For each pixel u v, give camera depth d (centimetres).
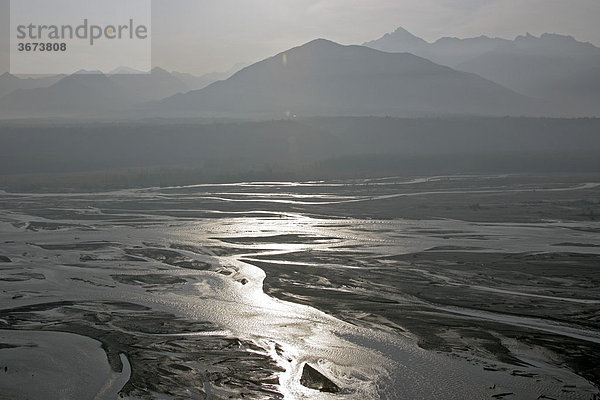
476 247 4341
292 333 2534
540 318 2706
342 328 2591
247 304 2947
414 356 2288
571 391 2006
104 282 3381
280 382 2084
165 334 2528
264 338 2480
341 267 3706
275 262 3862
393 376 2123
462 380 2083
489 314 2770
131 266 3791
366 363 2228
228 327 2612
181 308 2878
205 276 3512
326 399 1962
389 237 4788
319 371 2161
